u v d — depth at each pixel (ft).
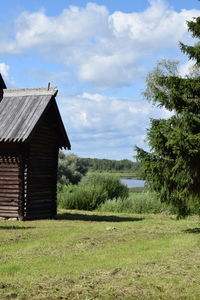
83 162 201.46
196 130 53.26
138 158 54.95
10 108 74.49
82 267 36.04
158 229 60.13
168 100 55.16
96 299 27.43
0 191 73.41
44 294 28.25
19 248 44.60
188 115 52.03
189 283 30.99
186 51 55.83
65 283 30.76
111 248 44.98
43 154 76.38
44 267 36.06
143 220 75.31
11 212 72.64
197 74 100.94
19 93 76.38
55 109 75.66
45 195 76.64
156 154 53.98
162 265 36.55
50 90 74.64
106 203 99.40
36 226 63.36
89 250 43.86
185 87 54.60
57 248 44.78
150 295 28.35
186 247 45.29
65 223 68.33
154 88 56.24
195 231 58.03
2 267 35.86
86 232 56.49
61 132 78.18
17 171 72.69
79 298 27.58
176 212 56.90
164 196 55.36
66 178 187.42
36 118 71.00
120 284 30.58
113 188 109.19
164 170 53.78
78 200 101.96
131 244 47.44
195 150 49.55
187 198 54.08
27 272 34.32
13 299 27.20
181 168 52.24
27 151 72.33
